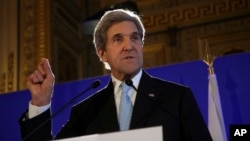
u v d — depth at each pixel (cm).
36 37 675
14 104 412
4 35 683
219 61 340
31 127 188
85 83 383
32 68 660
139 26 203
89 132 187
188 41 707
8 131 409
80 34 778
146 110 182
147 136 134
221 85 335
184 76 349
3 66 670
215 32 696
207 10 712
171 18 730
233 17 693
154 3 748
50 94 197
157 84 194
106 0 771
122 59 191
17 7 695
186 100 183
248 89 327
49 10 682
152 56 722
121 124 184
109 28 200
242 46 673
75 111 200
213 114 307
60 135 193
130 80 188
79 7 782
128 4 569
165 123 175
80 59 764
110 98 195
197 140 170
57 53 688
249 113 323
